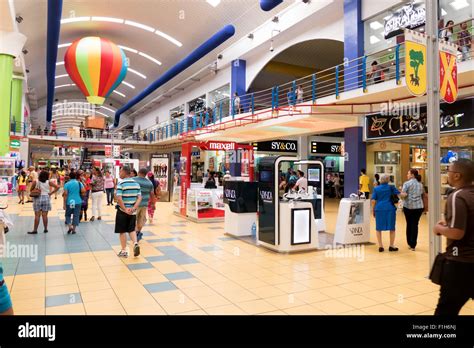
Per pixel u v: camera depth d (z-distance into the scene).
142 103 36.56
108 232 8.60
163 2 18.27
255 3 16.05
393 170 14.00
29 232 8.42
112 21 21.08
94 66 18.67
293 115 10.91
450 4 9.70
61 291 4.39
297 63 20.86
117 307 3.88
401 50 10.88
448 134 9.66
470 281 2.51
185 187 11.73
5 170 16.91
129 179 6.20
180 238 8.09
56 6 12.52
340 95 10.17
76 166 36.44
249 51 18.02
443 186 11.97
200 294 4.34
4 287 2.02
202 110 20.92
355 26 12.19
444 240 7.64
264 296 4.28
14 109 22.31
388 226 6.79
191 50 21.84
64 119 48.69
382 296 4.32
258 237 7.29
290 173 16.72
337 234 7.56
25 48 20.80
